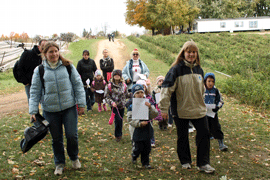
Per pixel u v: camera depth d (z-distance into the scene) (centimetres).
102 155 450
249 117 771
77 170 370
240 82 1159
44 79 327
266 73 1706
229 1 6262
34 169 369
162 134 598
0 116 733
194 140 550
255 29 5231
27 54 454
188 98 355
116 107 516
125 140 544
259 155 462
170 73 354
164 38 3881
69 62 344
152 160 434
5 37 4156
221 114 807
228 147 505
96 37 6119
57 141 349
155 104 560
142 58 2670
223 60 2455
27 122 635
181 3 5038
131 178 353
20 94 1263
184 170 381
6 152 424
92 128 619
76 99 352
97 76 764
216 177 360
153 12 5003
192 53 353
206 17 6625
